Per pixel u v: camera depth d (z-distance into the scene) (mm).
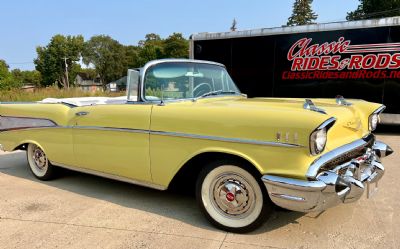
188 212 3641
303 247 2877
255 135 2820
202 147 3094
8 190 4434
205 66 4211
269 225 3264
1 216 3604
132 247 2938
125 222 3420
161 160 3383
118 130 3660
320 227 3225
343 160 3029
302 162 2641
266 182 2764
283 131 2691
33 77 91938
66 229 3289
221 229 3197
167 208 3754
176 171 3299
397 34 8117
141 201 3971
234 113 2959
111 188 4445
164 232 3191
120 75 92562
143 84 3629
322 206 2682
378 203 3791
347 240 2988
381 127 9578
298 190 2641
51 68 80625
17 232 3244
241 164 2973
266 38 9648
